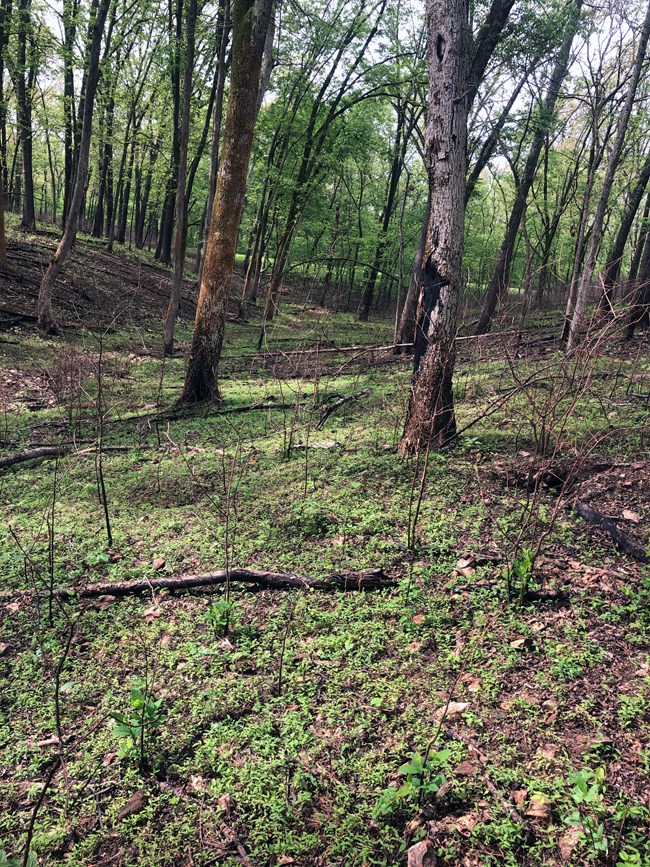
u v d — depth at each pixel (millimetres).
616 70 11633
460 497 5375
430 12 5602
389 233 27328
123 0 20250
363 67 21266
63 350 12008
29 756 3057
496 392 8477
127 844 2531
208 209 15930
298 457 6938
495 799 2521
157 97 26250
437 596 4012
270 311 24703
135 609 4270
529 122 15469
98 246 25500
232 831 2551
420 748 2811
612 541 4449
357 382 10938
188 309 22375
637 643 3381
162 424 9047
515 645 3449
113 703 3357
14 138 29734
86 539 5312
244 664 3574
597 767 2609
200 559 4816
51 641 3949
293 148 23219
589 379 5051
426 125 5812
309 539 4977
